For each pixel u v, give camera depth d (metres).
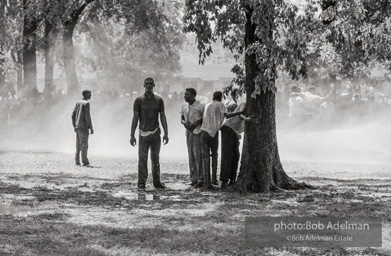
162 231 10.55
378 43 20.53
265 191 16.41
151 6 45.50
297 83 36.50
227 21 16.53
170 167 23.06
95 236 10.15
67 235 10.18
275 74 16.22
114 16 48.62
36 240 9.79
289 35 16.52
